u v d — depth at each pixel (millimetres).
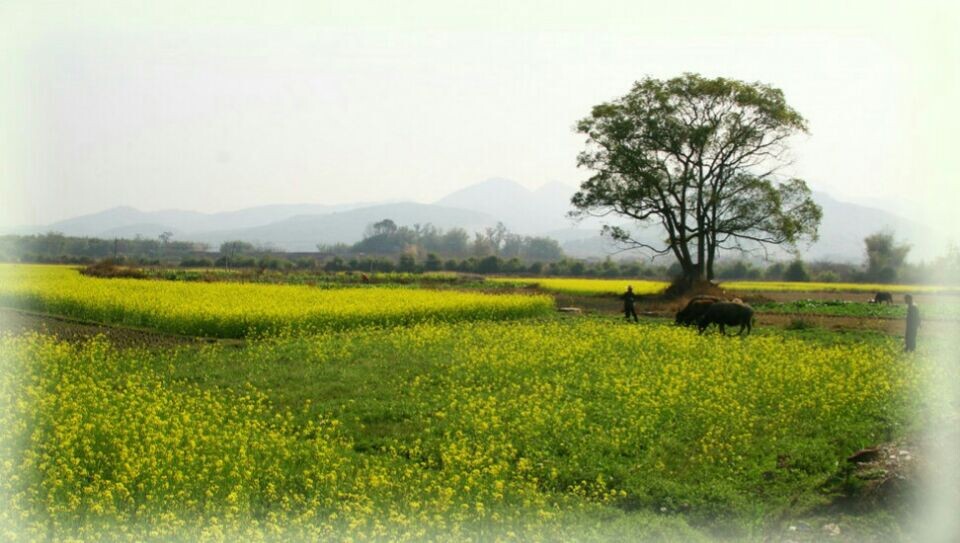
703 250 56375
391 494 11523
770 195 54000
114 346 25359
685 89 54469
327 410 17141
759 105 53719
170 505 10805
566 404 17125
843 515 11359
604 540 10281
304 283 61500
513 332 29031
